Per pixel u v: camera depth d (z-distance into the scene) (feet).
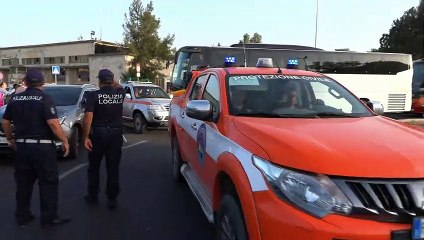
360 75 65.57
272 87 14.99
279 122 12.34
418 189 8.84
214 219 13.07
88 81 198.29
